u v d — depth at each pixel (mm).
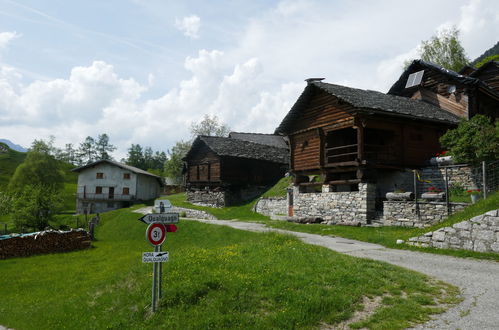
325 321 6457
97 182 57156
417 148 21000
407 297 7371
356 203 19547
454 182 17906
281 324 6359
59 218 39531
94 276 15062
